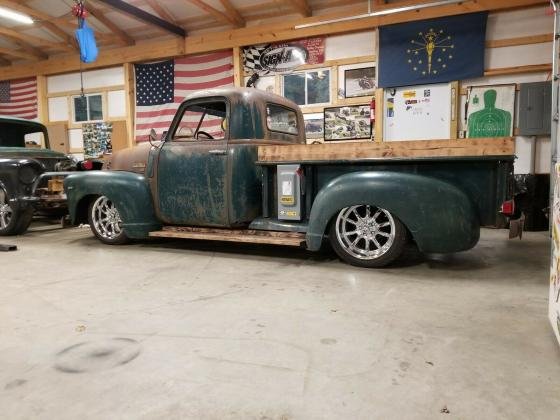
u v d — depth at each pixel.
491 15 5.74
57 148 9.29
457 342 1.70
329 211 2.90
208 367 1.51
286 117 3.91
